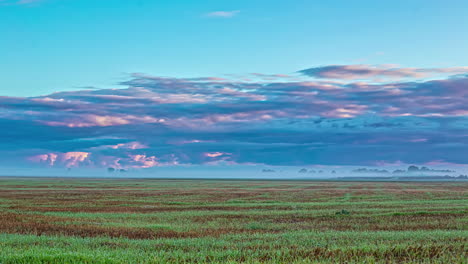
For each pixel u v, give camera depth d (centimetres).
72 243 1959
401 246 1778
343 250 1702
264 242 2005
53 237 2131
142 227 2625
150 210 4025
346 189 9625
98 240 2045
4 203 4897
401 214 3394
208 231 2466
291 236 2183
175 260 1562
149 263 1519
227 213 3569
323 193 7381
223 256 1653
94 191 8012
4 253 1591
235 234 2308
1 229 2489
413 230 2533
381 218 3156
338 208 4100
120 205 4662
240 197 6169
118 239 2100
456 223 2830
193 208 4266
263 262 1530
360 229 2589
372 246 1789
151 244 1936
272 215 3416
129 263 1510
